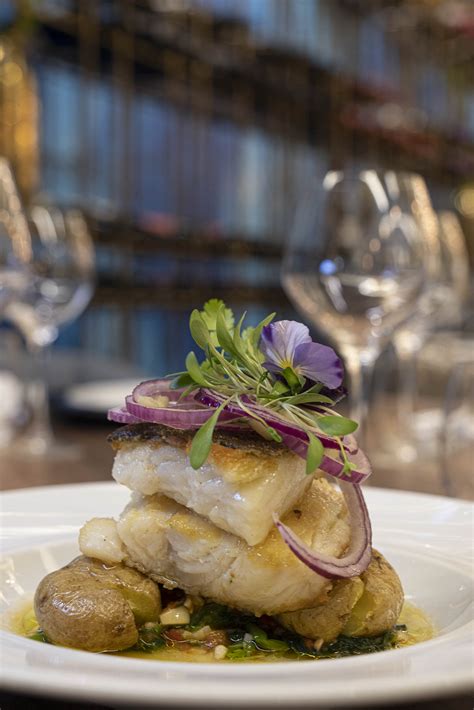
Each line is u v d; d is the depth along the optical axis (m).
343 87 2.31
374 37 2.80
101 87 1.87
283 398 0.35
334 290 0.60
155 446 0.37
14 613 0.38
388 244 0.60
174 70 1.87
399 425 0.96
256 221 2.34
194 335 0.37
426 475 0.70
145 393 0.37
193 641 0.35
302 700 0.23
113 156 1.89
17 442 0.85
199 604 0.36
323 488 0.38
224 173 2.22
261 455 0.35
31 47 1.54
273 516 0.34
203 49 1.88
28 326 0.91
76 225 0.92
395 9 2.57
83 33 1.62
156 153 2.02
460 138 2.99
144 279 1.95
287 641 0.35
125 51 1.73
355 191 0.60
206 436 0.34
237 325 0.37
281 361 0.36
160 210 2.04
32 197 1.46
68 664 0.28
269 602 0.34
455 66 2.62
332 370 0.36
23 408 1.02
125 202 1.92
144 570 0.36
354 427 0.34
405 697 0.23
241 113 2.12
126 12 1.67
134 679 0.24
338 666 0.27
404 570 0.41
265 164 2.35
